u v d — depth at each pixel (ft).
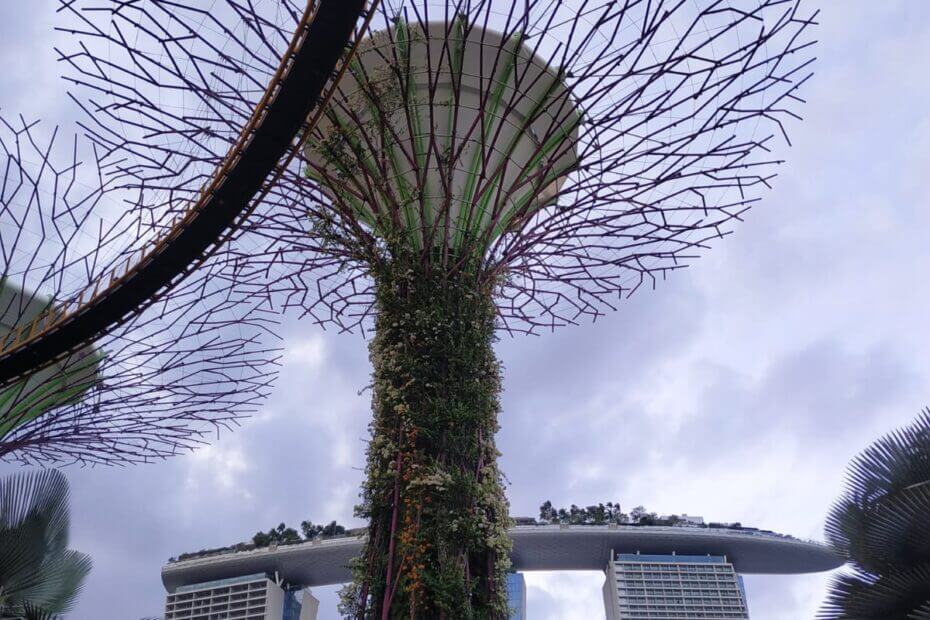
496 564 41.73
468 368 46.09
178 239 55.31
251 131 46.85
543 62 56.39
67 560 72.43
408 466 42.68
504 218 55.26
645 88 44.34
